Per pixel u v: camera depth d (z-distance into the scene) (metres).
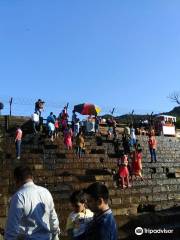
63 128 27.95
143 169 24.31
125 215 17.39
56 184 19.17
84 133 29.48
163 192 21.47
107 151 26.55
